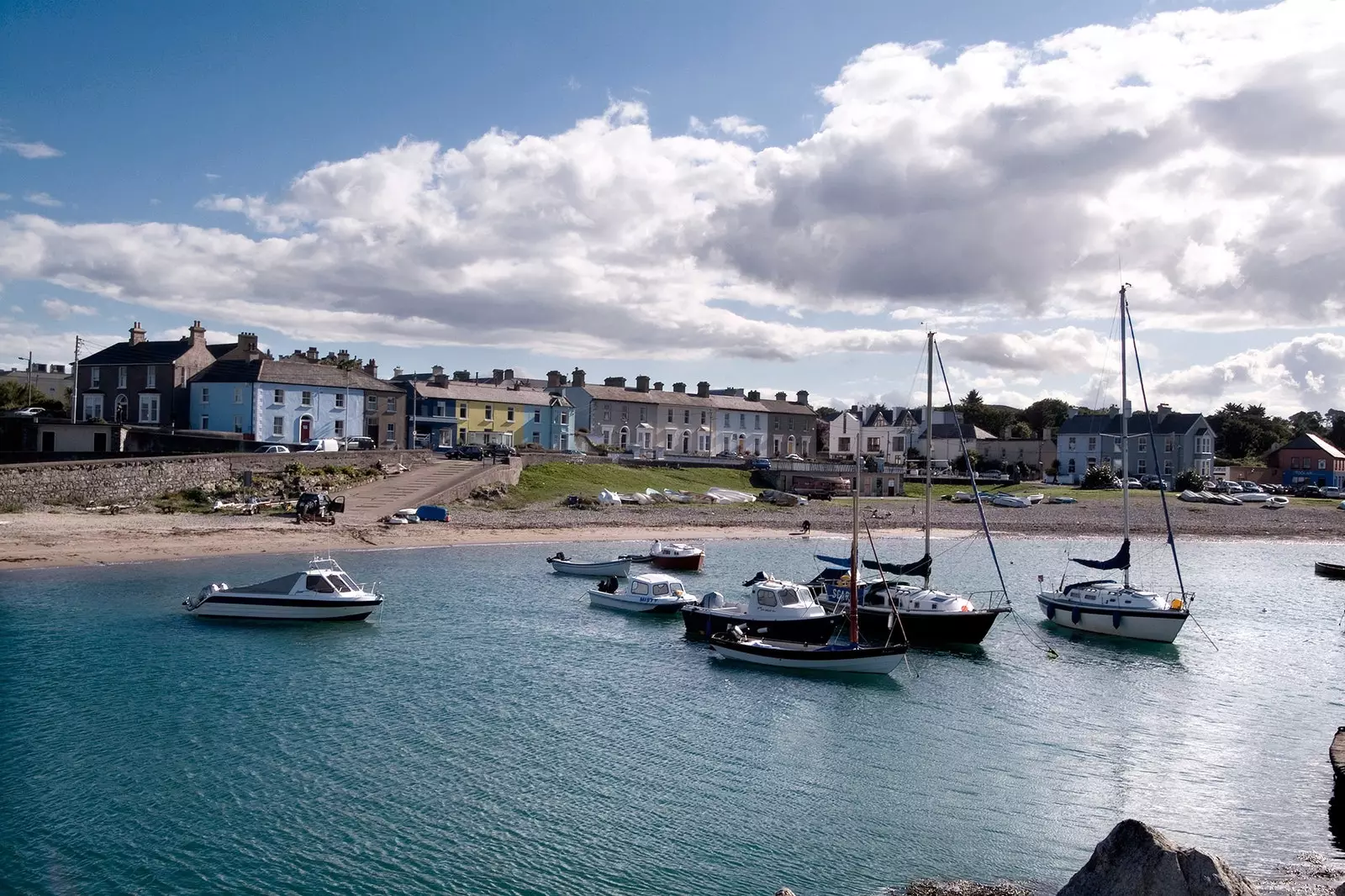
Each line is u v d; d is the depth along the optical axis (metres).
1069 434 127.94
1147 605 38.94
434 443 102.19
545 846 18.14
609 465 98.50
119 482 58.69
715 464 105.56
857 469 33.19
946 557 65.44
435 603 41.56
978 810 20.55
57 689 26.42
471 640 34.84
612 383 123.56
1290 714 28.38
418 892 16.19
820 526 78.69
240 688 27.31
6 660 29.19
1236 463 138.62
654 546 54.88
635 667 31.89
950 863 17.98
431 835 18.34
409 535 60.16
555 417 112.50
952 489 107.12
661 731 25.22
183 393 86.50
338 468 73.06
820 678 31.25
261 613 35.97
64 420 72.69
